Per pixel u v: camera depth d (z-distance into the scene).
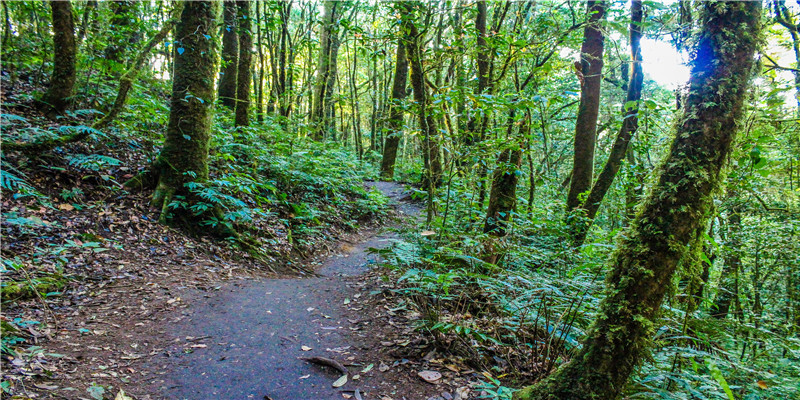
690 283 2.23
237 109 10.42
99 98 7.95
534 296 3.59
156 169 6.51
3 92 7.15
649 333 2.08
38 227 4.84
